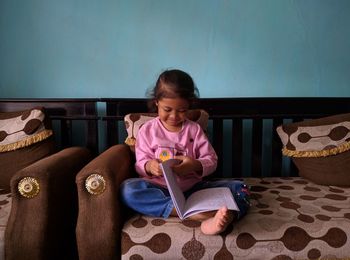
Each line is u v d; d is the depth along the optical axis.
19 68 1.61
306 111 1.56
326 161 1.34
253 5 1.59
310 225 0.96
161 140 1.20
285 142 1.46
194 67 1.63
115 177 1.00
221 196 1.03
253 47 1.62
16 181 0.97
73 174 1.18
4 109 1.52
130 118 1.42
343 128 1.36
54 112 1.53
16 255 0.98
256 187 1.34
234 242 0.92
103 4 1.58
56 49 1.60
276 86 1.65
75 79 1.62
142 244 0.92
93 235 0.96
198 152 1.21
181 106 1.11
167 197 1.02
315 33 1.61
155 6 1.58
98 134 1.62
